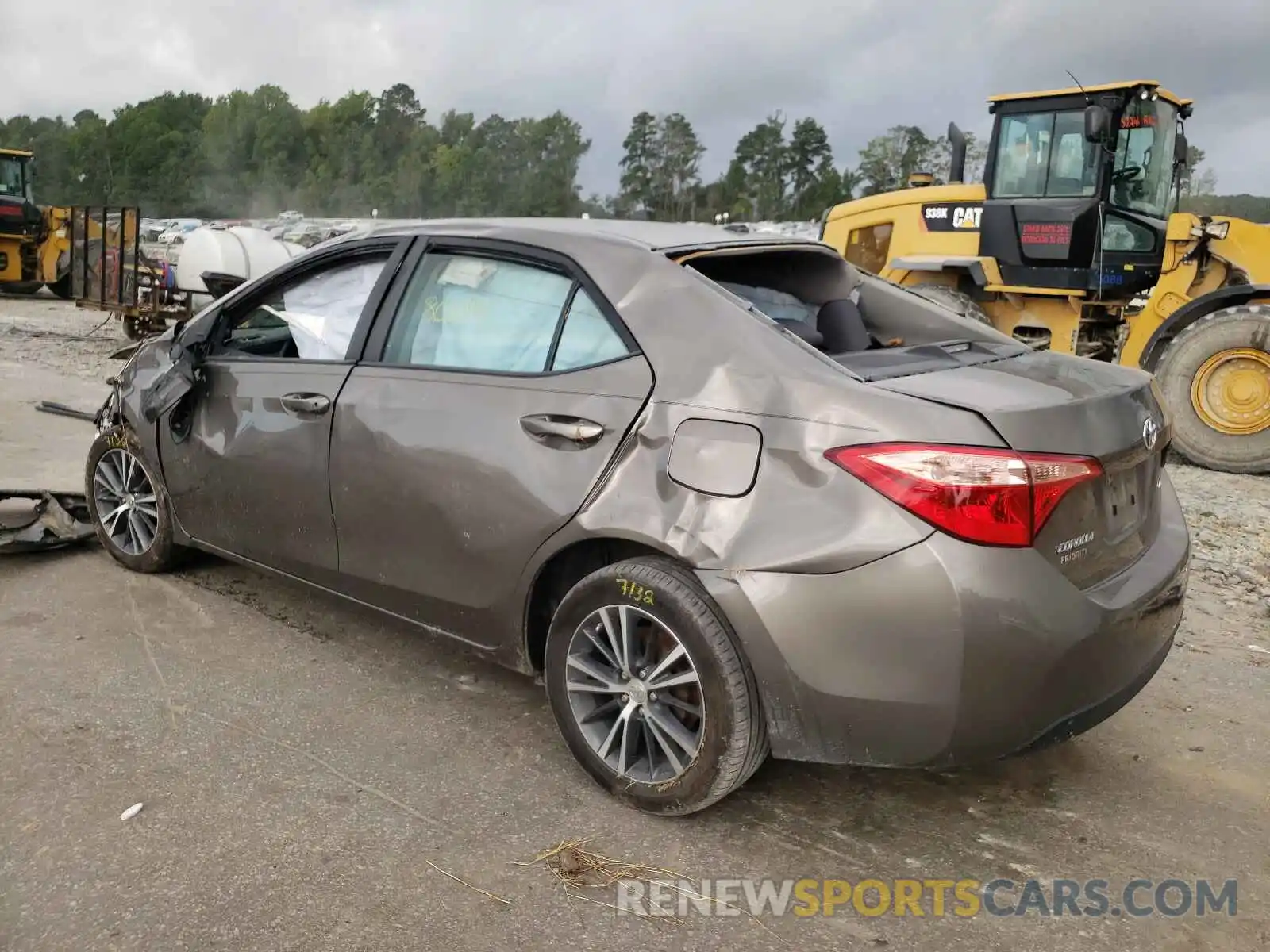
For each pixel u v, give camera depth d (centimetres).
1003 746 251
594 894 257
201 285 1570
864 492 248
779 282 395
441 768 312
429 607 337
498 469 306
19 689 347
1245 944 246
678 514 271
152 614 416
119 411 445
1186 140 931
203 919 241
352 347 359
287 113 13925
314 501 362
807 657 253
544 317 316
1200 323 785
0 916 238
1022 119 895
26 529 467
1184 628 448
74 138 13975
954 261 938
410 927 242
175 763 307
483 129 12800
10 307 1827
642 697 286
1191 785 319
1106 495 270
